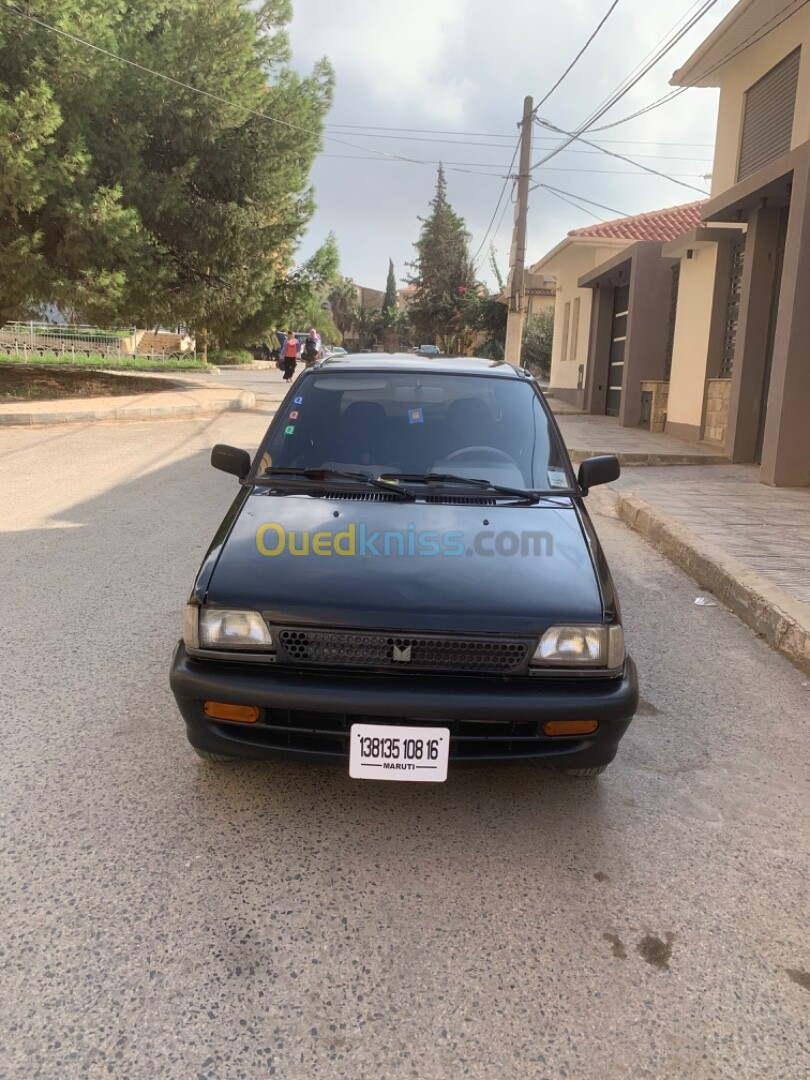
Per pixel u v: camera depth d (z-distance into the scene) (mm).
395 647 2725
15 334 30453
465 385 4184
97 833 2840
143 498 8203
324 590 2832
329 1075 1966
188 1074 1952
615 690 2773
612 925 2504
